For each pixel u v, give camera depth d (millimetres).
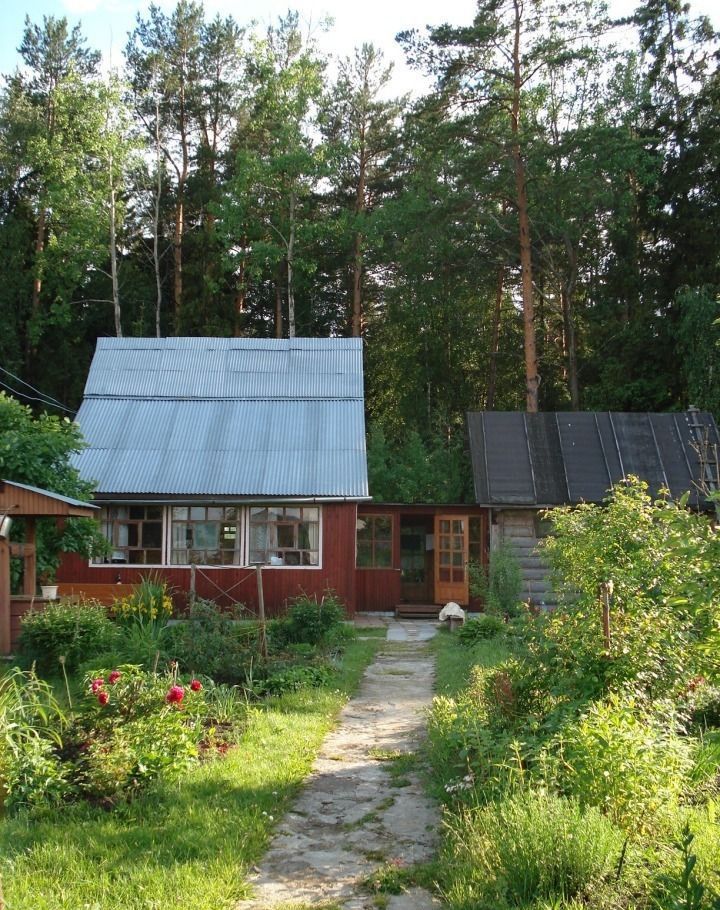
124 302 36125
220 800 6113
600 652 6680
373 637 16703
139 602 14672
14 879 4711
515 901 4230
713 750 5797
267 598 19516
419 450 28375
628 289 29703
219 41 36781
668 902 3936
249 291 38688
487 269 32406
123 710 6836
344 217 34031
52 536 14977
